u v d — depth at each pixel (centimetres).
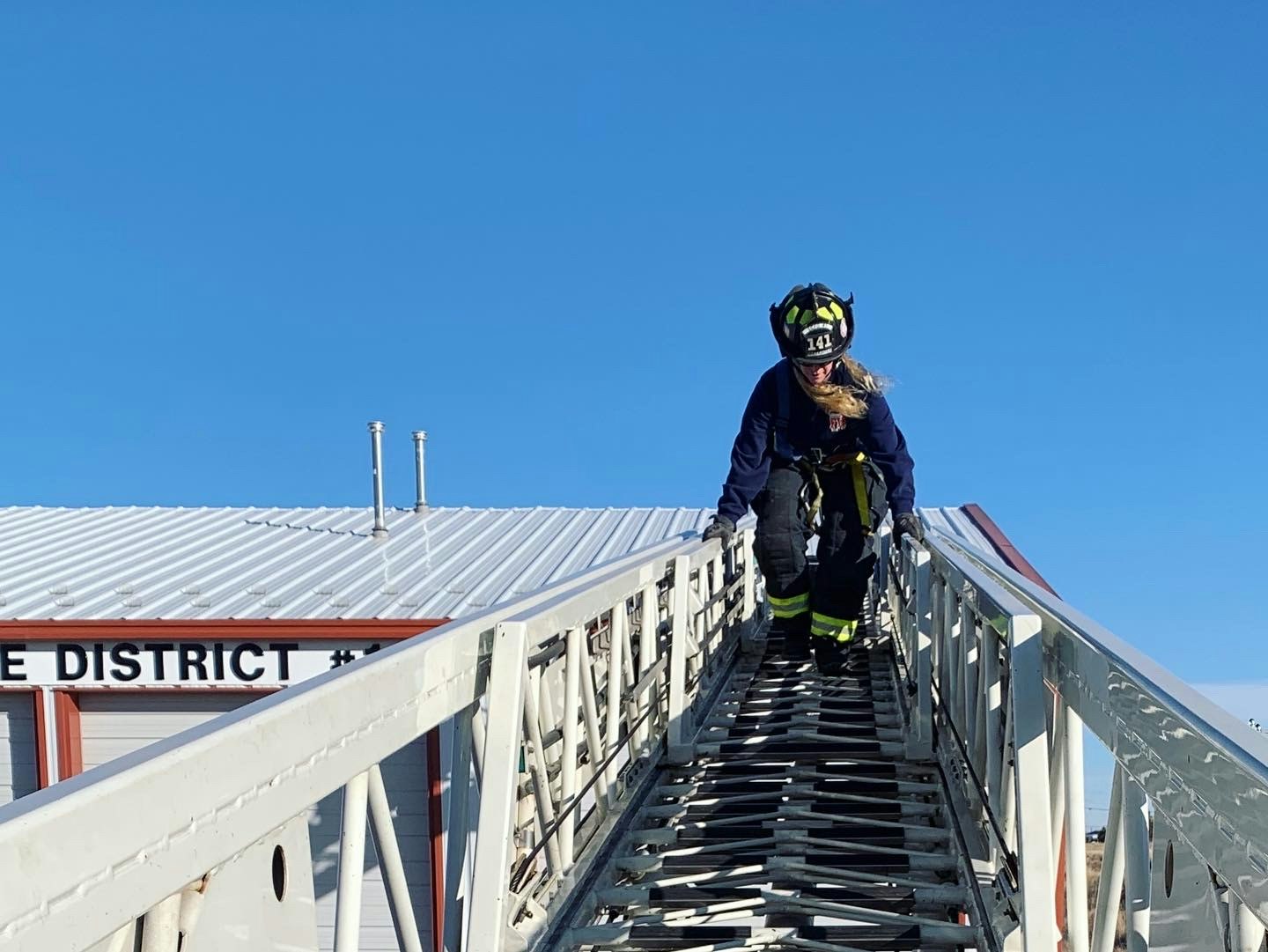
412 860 872
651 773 455
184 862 138
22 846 112
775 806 443
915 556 505
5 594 1040
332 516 1436
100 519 1434
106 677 940
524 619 277
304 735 169
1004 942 284
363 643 924
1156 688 163
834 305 443
